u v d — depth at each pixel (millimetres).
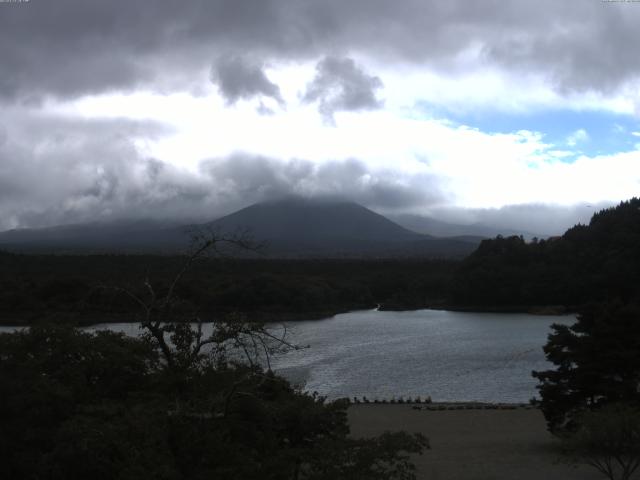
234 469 12727
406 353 71000
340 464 14188
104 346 19938
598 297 125375
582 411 25828
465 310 137875
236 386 13445
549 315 124938
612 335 30547
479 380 55219
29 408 17047
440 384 53656
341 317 121562
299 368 61188
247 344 14445
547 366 61500
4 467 16047
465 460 28828
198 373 14398
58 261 108125
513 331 94375
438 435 34469
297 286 115688
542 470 26859
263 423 14734
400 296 147125
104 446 13266
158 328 14086
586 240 146750
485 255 154500
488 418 39219
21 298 72875
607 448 22016
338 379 55906
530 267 139875
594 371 30109
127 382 19344
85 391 18484
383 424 37531
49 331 20094
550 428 31234
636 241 133625
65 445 14672
